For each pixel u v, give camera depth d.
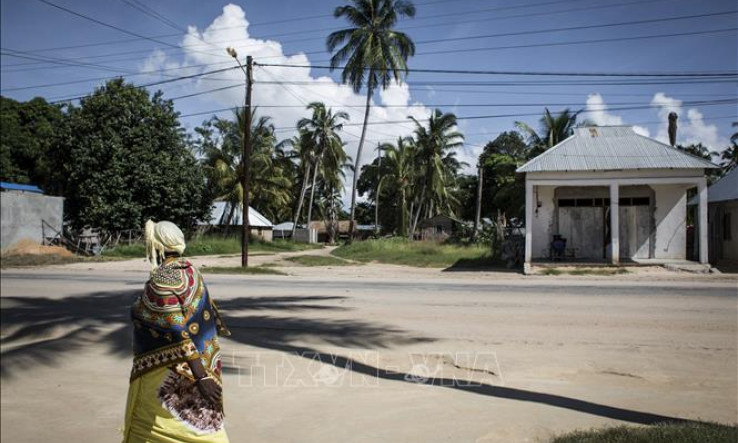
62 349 7.41
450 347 7.16
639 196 21.36
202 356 2.95
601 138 21.62
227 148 43.75
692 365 6.11
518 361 6.43
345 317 9.45
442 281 16.58
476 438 4.07
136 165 32.00
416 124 43.03
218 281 17.05
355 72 34.75
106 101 32.75
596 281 15.90
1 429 4.62
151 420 2.86
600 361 6.35
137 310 2.91
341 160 49.34
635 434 3.77
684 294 12.04
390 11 33.91
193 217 36.66
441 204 55.72
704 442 3.58
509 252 22.22
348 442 4.09
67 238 31.11
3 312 10.55
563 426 4.27
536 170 19.86
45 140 34.34
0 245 26.67
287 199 54.22
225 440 2.98
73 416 4.93
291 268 23.34
